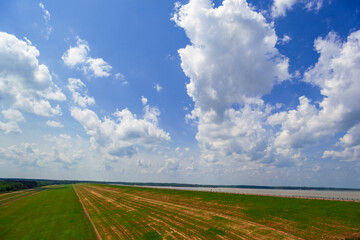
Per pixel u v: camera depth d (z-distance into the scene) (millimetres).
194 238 26938
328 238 24469
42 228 33750
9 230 33156
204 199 56750
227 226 31047
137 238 27844
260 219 34031
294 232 27344
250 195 54625
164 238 27344
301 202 41125
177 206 50219
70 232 31094
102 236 29094
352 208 33500
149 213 43094
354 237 23828
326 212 33156
